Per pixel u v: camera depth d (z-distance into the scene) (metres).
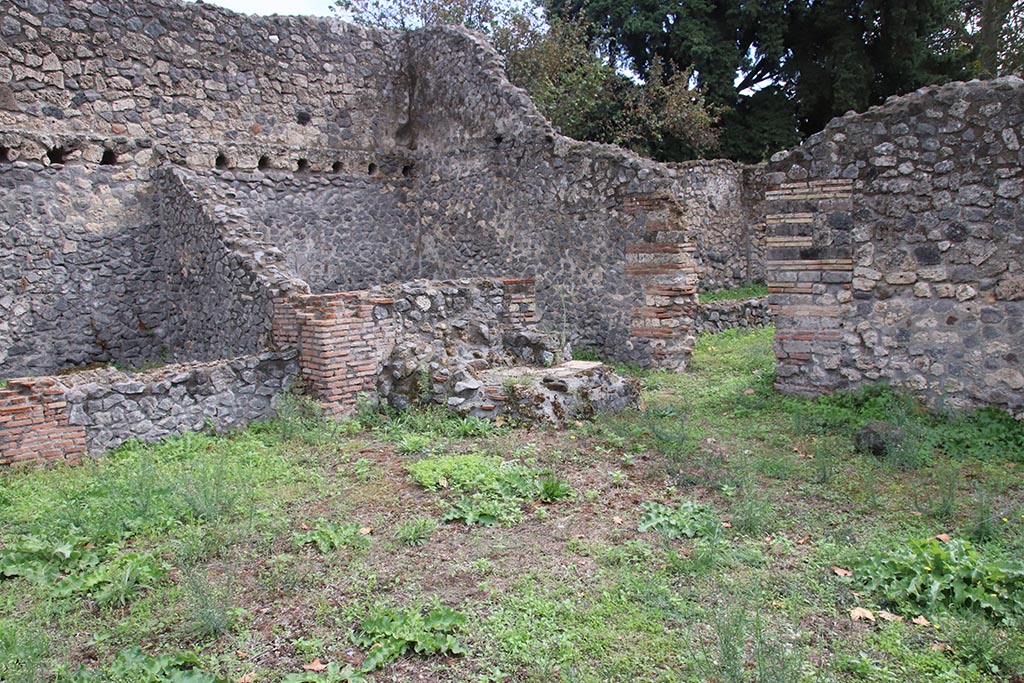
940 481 5.95
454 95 13.40
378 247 14.03
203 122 12.15
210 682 3.49
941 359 7.57
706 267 17.55
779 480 6.05
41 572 4.60
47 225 10.83
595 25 24.33
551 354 8.80
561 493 5.70
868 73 23.86
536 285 12.35
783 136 24.81
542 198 12.12
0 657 3.65
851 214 8.03
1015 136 6.97
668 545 4.84
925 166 7.52
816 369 8.42
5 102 10.45
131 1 11.38
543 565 4.60
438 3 21.20
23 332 10.72
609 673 3.52
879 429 6.79
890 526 5.12
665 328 10.83
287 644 3.85
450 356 8.34
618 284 11.31
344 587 4.39
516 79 20.27
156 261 11.70
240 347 9.56
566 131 20.48
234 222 10.12
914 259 7.67
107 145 11.23
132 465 6.58
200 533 5.11
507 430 7.33
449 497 5.73
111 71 11.27
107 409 7.09
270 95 12.82
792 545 4.81
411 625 3.89
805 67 24.81
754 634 3.80
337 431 7.59
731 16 24.94
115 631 3.99
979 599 4.00
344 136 13.66
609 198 11.29
